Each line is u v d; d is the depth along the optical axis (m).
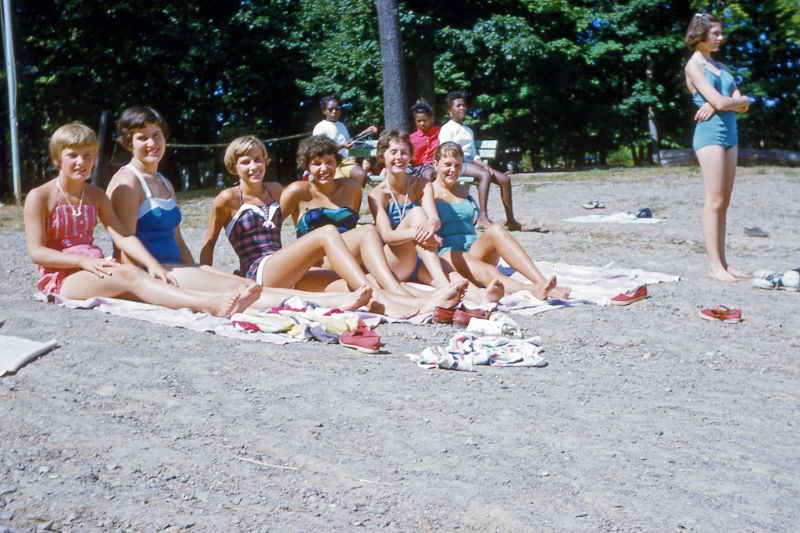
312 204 6.93
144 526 3.13
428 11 25.12
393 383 4.75
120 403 4.25
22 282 7.76
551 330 6.10
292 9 28.28
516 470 3.72
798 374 5.44
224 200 6.64
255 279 6.44
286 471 3.64
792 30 23.31
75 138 6.10
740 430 4.34
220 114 29.70
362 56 26.11
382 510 3.35
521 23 24.89
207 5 28.03
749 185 15.48
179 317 5.75
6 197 18.52
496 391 4.73
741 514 3.42
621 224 11.41
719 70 8.24
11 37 17.03
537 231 11.55
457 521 3.29
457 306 6.24
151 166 6.45
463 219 7.30
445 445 3.95
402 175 7.10
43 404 4.14
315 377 4.79
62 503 3.23
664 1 27.75
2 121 19.47
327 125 13.59
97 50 26.88
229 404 4.31
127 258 6.21
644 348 5.81
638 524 3.30
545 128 29.80
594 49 26.92
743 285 7.91
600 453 3.94
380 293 6.30
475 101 27.17
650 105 28.48
